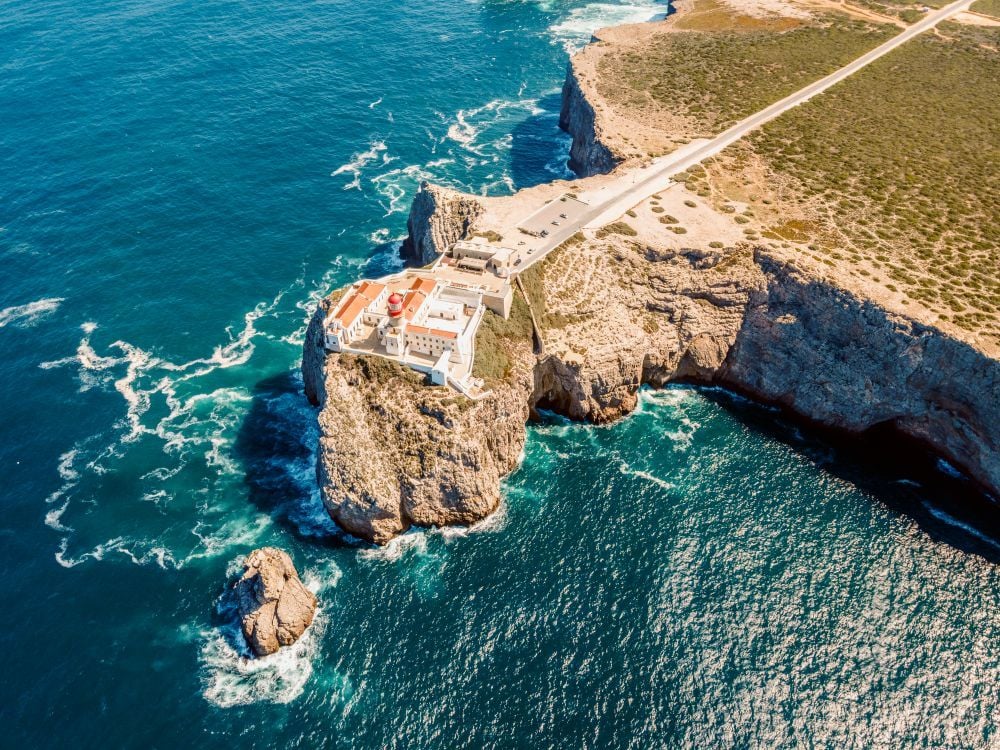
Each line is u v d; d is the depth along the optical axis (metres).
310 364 116.50
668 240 124.44
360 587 92.50
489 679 83.62
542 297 117.31
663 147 157.50
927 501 105.62
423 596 91.69
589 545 98.44
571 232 127.94
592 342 114.38
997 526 102.25
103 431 113.56
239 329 132.75
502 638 87.50
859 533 100.75
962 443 107.81
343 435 98.62
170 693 82.00
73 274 141.12
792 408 119.62
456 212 137.75
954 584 94.50
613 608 91.00
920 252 124.25
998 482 104.25
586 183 144.75
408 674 83.88
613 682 83.75
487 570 95.00
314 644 86.56
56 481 105.75
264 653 85.06
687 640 87.94
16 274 140.38
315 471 107.31
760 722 80.75
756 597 92.56
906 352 107.88
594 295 119.06
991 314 109.69
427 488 97.50
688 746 78.62
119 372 123.62
